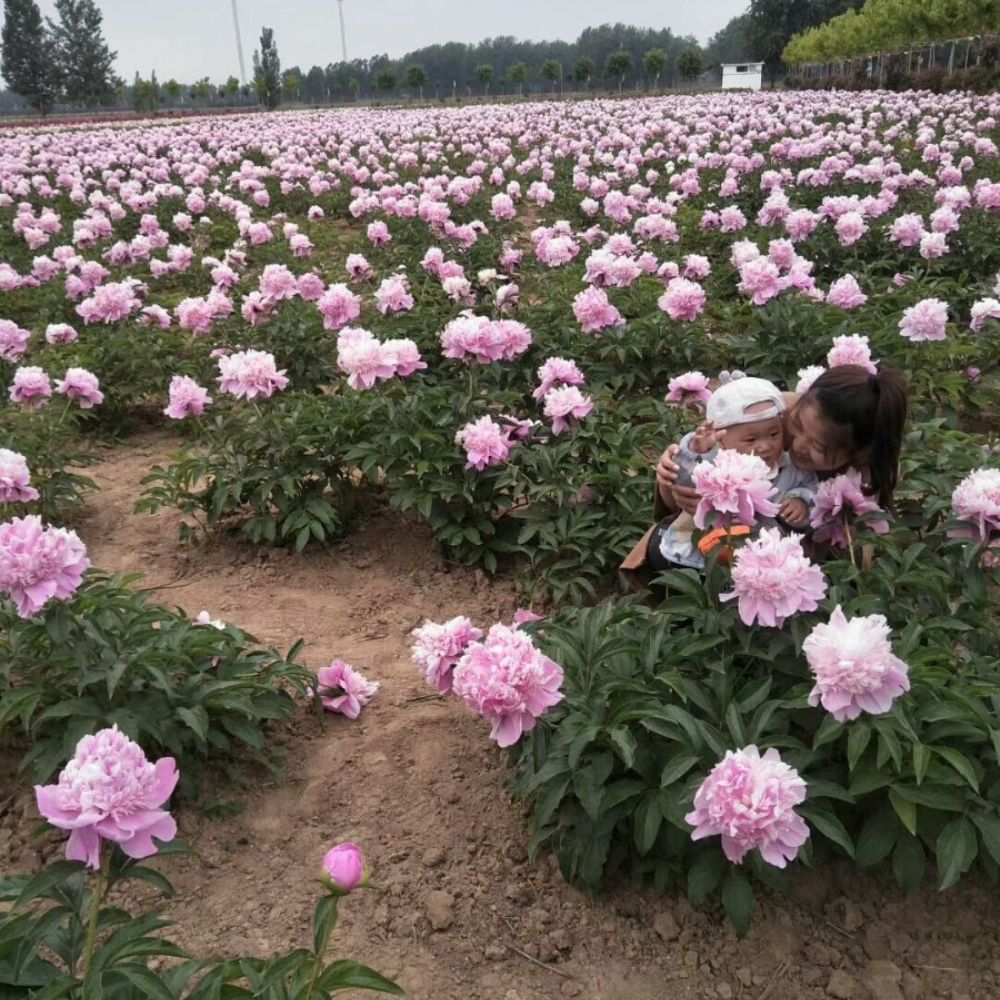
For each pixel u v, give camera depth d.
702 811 2.52
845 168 15.52
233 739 3.83
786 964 2.93
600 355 7.38
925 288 8.49
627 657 3.29
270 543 5.63
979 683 3.02
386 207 13.88
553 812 3.23
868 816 3.05
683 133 25.25
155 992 2.17
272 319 7.96
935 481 4.33
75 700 3.39
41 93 77.19
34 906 3.11
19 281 10.23
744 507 2.99
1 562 2.83
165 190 17.92
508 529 5.47
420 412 5.54
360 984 2.20
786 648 3.12
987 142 18.33
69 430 6.69
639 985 2.89
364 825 3.52
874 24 43.94
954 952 2.93
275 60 77.19
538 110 37.47
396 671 4.48
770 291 7.36
